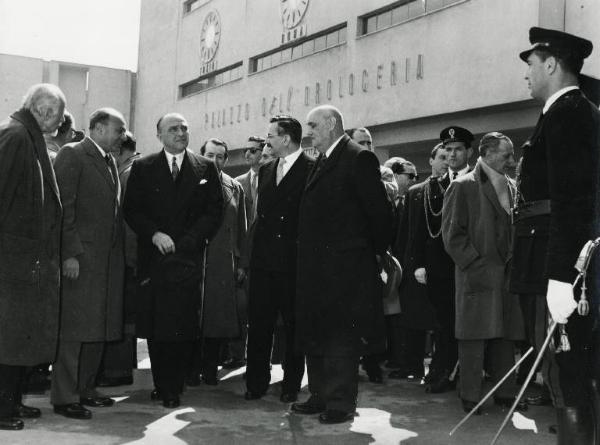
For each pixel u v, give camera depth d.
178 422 4.29
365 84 16.52
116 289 4.54
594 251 2.55
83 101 33.00
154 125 29.53
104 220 4.47
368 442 3.93
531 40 2.99
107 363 5.49
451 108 14.08
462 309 4.63
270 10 21.00
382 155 16.86
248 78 22.05
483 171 4.73
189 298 4.68
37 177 3.91
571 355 2.63
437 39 14.43
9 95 31.97
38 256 3.92
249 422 4.35
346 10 17.39
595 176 2.60
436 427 4.31
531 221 3.01
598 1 10.99
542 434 4.16
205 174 4.91
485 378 5.79
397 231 6.41
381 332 4.38
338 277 4.31
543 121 2.87
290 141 5.05
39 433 3.88
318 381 4.62
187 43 26.73
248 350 5.05
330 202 4.37
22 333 3.86
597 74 10.87
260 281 5.01
